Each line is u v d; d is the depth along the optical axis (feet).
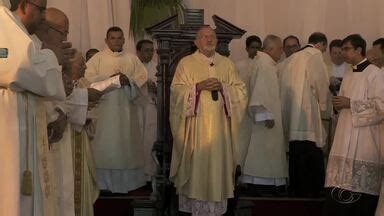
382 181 17.65
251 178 23.99
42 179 11.29
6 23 10.43
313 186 23.61
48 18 13.91
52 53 11.02
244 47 30.45
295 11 30.83
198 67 19.03
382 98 17.94
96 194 16.85
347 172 18.30
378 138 18.26
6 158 10.57
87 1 28.89
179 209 19.11
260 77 23.22
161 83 19.92
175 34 19.72
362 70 18.49
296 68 24.21
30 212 10.98
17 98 10.75
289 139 24.22
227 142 18.67
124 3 29.27
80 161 15.71
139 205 19.77
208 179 18.28
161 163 19.99
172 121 18.90
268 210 21.62
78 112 14.19
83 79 16.33
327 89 23.94
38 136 11.27
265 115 23.16
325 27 30.78
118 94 24.00
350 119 18.48
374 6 30.81
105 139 23.85
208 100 18.60
